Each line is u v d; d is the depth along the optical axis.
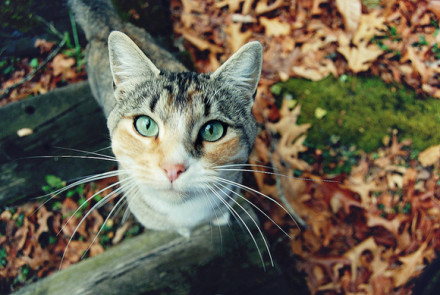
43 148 0.43
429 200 0.45
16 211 0.43
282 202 0.45
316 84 0.50
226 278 0.36
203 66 0.52
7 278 0.41
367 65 0.49
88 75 0.46
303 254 0.44
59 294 0.34
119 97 0.31
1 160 0.42
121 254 0.36
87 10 0.46
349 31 0.50
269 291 0.37
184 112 0.29
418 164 0.47
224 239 0.37
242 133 0.31
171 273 0.35
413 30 0.52
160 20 0.53
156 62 0.41
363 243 0.43
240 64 0.30
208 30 0.54
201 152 0.30
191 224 0.36
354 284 0.42
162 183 0.29
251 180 0.46
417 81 0.50
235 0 0.54
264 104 0.48
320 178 0.45
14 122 0.43
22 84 0.48
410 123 0.48
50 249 0.43
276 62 0.51
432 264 0.43
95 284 0.35
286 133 0.47
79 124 0.44
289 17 0.54
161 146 0.29
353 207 0.45
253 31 0.54
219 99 0.30
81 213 0.44
